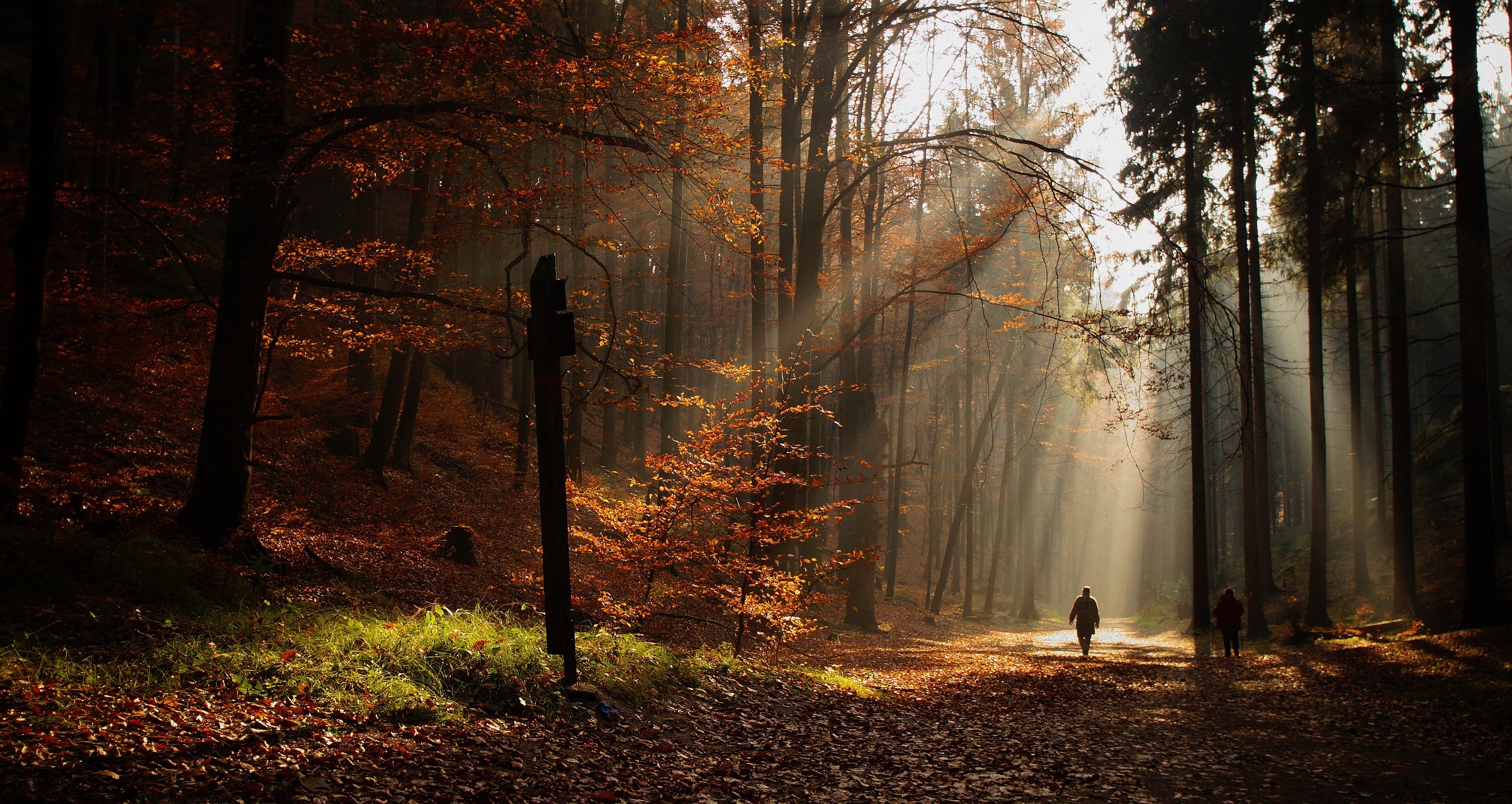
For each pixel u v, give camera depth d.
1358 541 22.55
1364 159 18.02
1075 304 22.11
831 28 15.12
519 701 6.39
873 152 15.41
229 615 7.66
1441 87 15.23
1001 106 19.84
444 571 14.03
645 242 23.22
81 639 6.36
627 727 6.68
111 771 4.08
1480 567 14.83
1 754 4.01
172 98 13.85
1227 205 21.55
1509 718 8.93
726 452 10.67
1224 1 18.16
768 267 16.23
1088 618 18.27
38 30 8.98
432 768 5.00
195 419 15.30
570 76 9.86
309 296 16.05
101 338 11.85
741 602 10.56
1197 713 10.30
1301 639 17.88
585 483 22.05
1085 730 9.05
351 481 16.94
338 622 8.01
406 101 10.73
